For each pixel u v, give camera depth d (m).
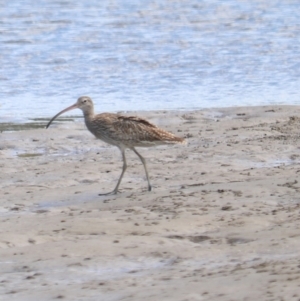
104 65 31.91
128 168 17.00
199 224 12.22
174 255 10.57
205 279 9.34
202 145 19.17
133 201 13.91
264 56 34.00
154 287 9.20
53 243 11.30
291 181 14.45
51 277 9.90
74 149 19.61
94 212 13.27
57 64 32.06
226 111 23.89
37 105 25.19
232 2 54.16
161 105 25.11
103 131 15.16
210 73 30.42
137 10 49.59
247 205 13.04
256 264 9.81
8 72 30.47
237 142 19.22
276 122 22.03
